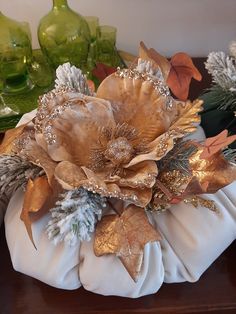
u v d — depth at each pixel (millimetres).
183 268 446
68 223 381
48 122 406
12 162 431
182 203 440
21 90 739
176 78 475
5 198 522
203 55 889
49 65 781
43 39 730
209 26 842
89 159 421
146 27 842
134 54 882
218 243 428
